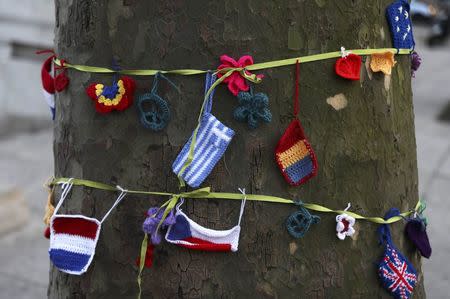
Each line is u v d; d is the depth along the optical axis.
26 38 8.36
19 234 5.64
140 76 1.79
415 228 2.08
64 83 1.93
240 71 1.73
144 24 1.77
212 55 1.75
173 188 1.81
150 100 1.78
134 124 1.82
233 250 1.79
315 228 1.85
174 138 1.79
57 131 2.03
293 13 1.76
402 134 2.03
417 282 2.14
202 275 1.83
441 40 17.39
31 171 7.14
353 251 1.90
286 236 1.82
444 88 11.42
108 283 1.90
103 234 1.88
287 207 1.82
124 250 1.87
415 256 2.13
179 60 1.76
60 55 1.97
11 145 8.07
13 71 8.37
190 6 1.74
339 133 1.84
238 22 1.74
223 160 1.79
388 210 1.96
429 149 7.74
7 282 4.75
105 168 1.86
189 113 1.78
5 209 5.62
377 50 1.88
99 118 1.86
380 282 1.94
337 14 1.80
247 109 1.74
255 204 1.80
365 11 1.85
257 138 1.78
